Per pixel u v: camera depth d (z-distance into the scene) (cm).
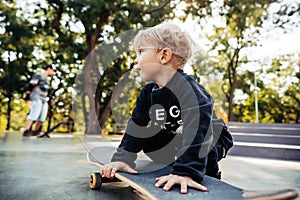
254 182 154
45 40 1102
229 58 1320
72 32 932
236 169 208
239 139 425
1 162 205
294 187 140
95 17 840
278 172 194
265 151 306
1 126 1698
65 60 981
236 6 1076
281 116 1850
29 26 946
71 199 106
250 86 1686
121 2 836
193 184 90
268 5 1096
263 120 1906
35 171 170
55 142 404
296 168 216
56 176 154
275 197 70
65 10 898
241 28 1166
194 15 898
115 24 849
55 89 1188
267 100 1838
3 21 929
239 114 1919
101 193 117
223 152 127
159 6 877
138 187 92
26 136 516
